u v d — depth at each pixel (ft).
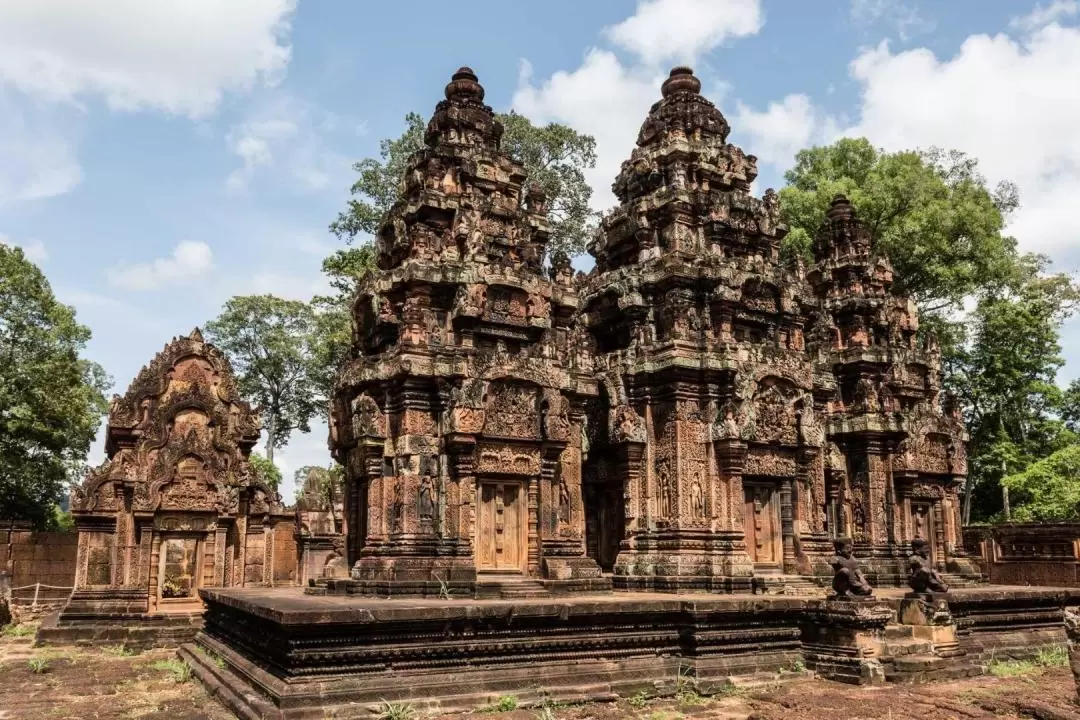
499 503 64.44
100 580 77.41
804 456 77.82
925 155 141.79
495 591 59.82
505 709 45.39
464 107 77.30
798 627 59.11
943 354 141.08
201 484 81.10
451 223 72.38
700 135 85.30
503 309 69.26
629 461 75.36
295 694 41.06
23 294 141.49
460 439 60.85
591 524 80.59
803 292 85.51
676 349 74.13
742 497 73.87
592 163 134.92
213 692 50.24
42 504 145.89
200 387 83.61
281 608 44.09
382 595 57.82
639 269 80.23
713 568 70.54
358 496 67.97
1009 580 106.11
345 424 68.33
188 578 83.97
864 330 97.81
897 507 92.99
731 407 73.56
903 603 61.36
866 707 47.06
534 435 65.16
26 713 46.03
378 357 65.72
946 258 131.54
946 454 98.07
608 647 52.24
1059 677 58.65
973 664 58.90
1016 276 138.62
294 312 186.80
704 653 54.65
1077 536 100.68
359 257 129.80
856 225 102.63
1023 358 140.56
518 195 78.18
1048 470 122.11
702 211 81.71
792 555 76.13
